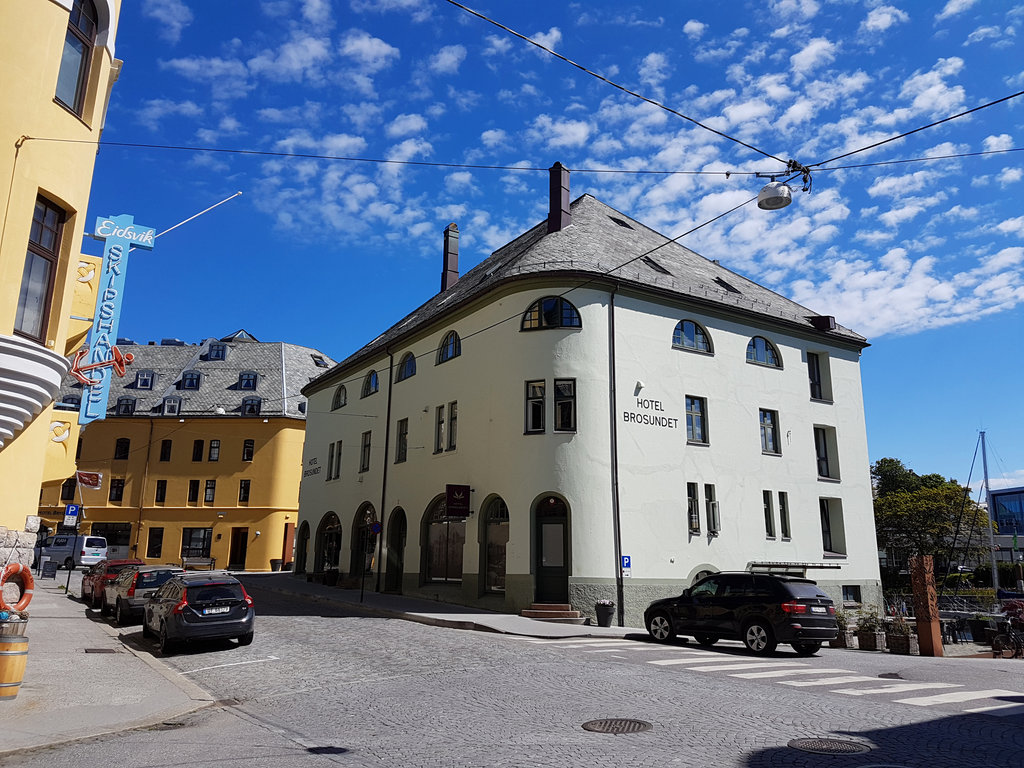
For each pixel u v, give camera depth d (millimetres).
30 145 11531
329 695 10688
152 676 12211
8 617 9992
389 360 32375
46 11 11945
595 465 22641
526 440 23141
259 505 50312
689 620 16609
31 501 12820
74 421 16719
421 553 27266
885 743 7465
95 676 11930
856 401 31047
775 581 15633
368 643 15812
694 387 25656
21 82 11445
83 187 12766
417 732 8188
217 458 51531
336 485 35625
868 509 30000
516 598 22219
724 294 27984
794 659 14594
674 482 24203
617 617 21703
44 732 8234
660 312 25469
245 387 54031
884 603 29375
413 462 28984
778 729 8055
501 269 27719
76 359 15398
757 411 27297
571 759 6898
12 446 12250
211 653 15016
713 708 9180
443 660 13398
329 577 32875
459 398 26578
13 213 11172
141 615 19938
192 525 50406
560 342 23500
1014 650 19219
